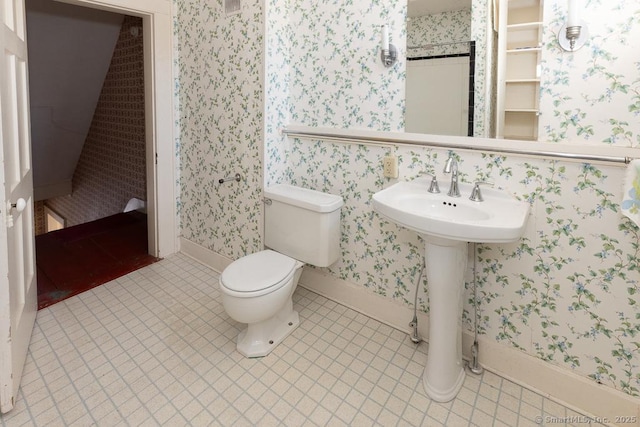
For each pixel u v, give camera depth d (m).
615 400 1.45
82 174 4.85
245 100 2.31
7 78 1.51
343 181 2.15
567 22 1.33
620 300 1.39
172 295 2.42
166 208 2.93
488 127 1.61
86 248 3.13
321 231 2.01
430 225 1.35
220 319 2.16
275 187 2.32
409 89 1.82
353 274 2.22
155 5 2.59
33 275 2.04
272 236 2.28
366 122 2.01
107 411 1.51
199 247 2.90
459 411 1.53
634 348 1.39
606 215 1.37
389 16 1.84
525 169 1.53
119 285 2.53
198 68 2.61
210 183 2.70
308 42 2.18
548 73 1.42
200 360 1.82
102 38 3.46
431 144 1.75
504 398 1.60
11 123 1.56
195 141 2.76
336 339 1.99
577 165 1.41
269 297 1.75
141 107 3.45
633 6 1.23
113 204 4.31
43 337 1.96
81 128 4.36
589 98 1.35
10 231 1.50
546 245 1.52
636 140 1.28
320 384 1.68
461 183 1.70
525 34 1.47
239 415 1.51
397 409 1.54
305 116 2.28
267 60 2.17
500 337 1.72
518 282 1.62
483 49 1.58
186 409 1.53
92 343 1.92
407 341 1.97
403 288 2.01
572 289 1.49
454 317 1.56
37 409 1.51
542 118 1.46
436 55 1.71
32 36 3.09
